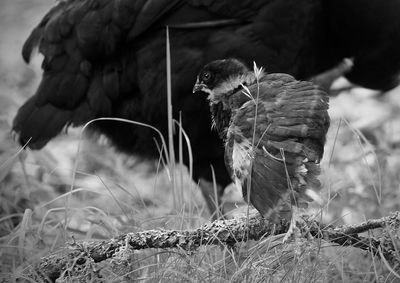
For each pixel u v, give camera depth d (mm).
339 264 6785
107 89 8906
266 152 5898
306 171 5766
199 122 8844
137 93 8945
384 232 6391
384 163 9297
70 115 9047
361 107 11367
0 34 16766
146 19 8680
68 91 8969
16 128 9133
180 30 8773
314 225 6266
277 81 6555
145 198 9609
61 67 9008
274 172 5809
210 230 6418
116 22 8742
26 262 6793
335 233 6281
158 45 8758
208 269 6398
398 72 9688
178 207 7754
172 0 8695
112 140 9312
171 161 7621
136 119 9000
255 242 6918
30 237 7516
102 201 9641
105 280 6301
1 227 8312
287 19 8711
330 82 9906
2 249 7301
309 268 6398
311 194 5699
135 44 8852
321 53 9391
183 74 8719
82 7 8906
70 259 6453
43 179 10016
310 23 8820
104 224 7715
